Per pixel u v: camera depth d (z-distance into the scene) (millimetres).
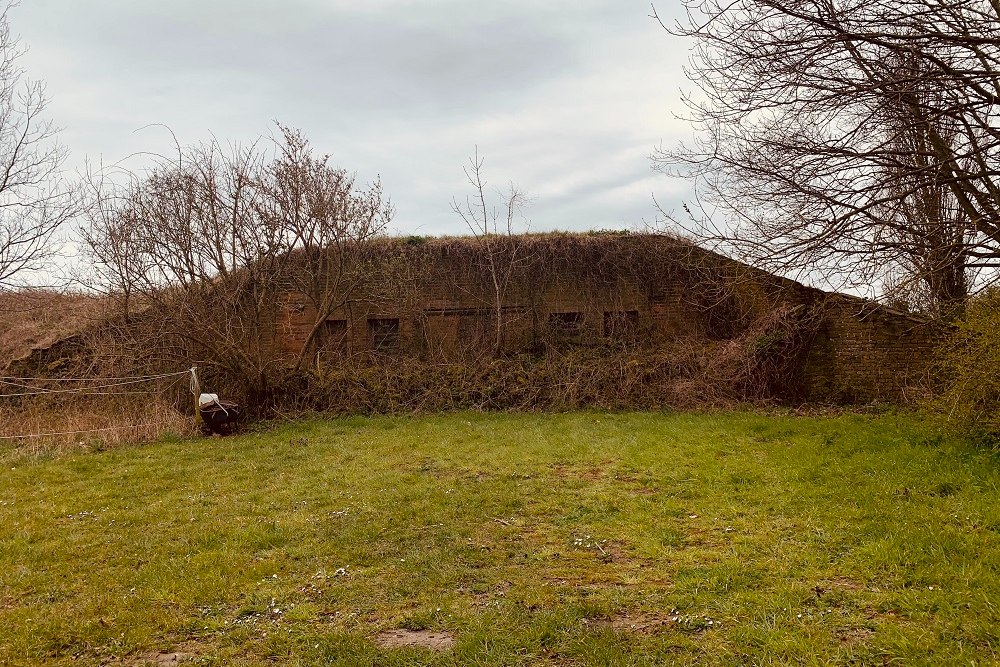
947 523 6523
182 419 14555
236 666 4512
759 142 10945
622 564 6191
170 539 7266
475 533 7211
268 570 6242
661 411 15992
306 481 9891
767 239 10875
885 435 10844
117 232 15883
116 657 4703
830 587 5328
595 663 4316
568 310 19797
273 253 17000
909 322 16828
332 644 4711
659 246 19484
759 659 4285
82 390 14750
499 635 4758
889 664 4145
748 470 9289
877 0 9258
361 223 17875
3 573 6285
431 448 12219
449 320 19797
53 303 19531
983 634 4359
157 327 16031
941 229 10406
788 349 17281
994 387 9047
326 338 19391
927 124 10156
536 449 11727
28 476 10484
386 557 6570
